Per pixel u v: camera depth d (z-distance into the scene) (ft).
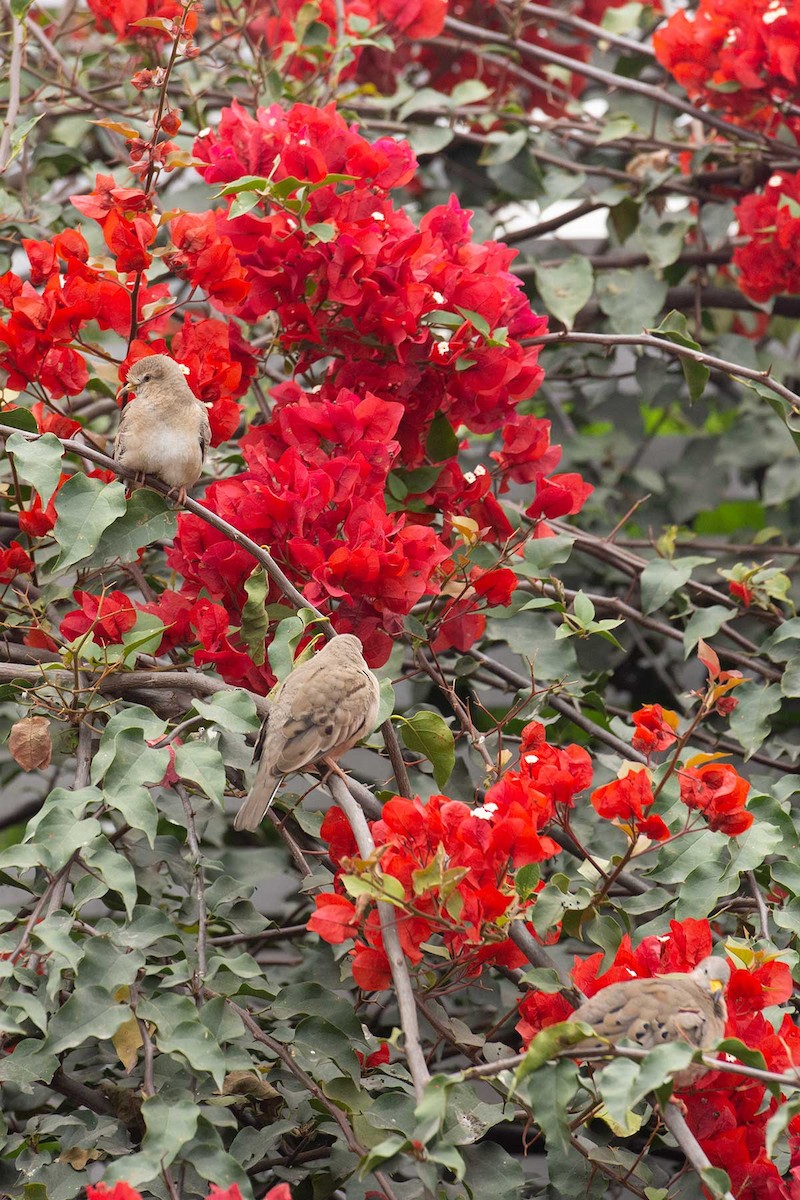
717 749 28.73
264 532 20.88
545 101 38.63
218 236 22.31
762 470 37.32
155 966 18.89
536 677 25.02
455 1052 26.61
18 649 21.70
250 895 22.03
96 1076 21.67
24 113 32.71
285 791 23.16
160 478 20.92
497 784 17.84
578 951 26.08
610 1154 18.60
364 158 23.38
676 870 19.94
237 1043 18.62
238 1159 18.45
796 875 20.18
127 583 27.94
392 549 20.86
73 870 21.79
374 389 23.67
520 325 24.79
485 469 24.04
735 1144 17.16
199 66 34.19
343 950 22.38
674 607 33.94
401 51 35.45
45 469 18.39
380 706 19.70
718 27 30.32
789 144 32.58
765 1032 17.48
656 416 40.81
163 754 17.43
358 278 22.41
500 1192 17.66
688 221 32.27
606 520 35.40
